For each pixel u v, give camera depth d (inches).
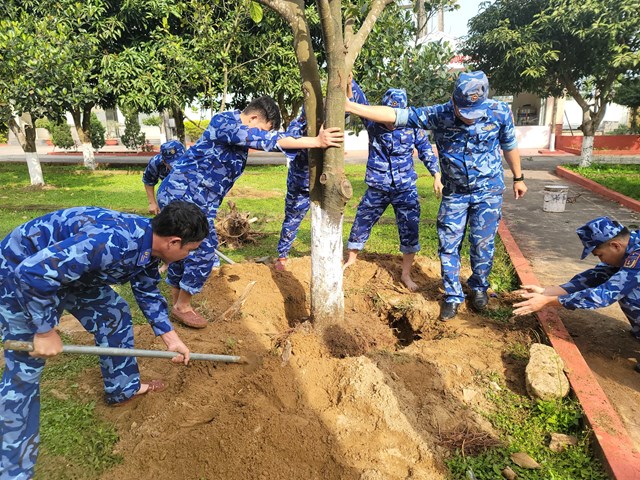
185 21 472.4
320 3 113.1
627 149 912.9
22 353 92.7
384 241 273.4
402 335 179.2
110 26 510.9
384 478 96.5
